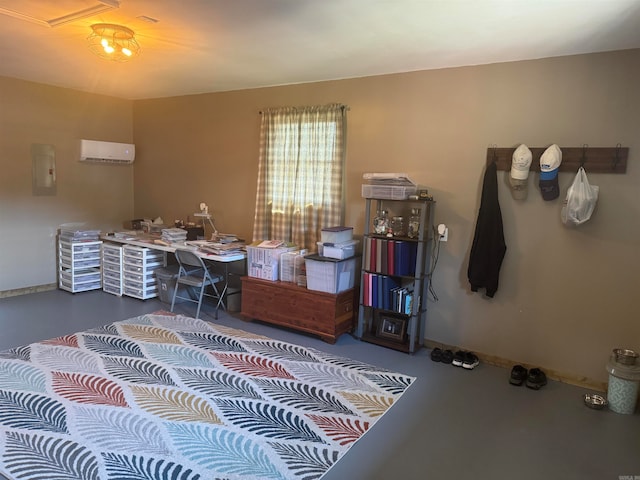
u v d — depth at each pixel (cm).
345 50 329
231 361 345
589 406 298
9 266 494
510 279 352
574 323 331
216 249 447
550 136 329
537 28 270
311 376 326
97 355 345
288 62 367
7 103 473
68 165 532
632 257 308
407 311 372
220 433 249
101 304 480
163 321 430
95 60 385
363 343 396
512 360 357
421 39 299
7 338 373
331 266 384
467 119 361
